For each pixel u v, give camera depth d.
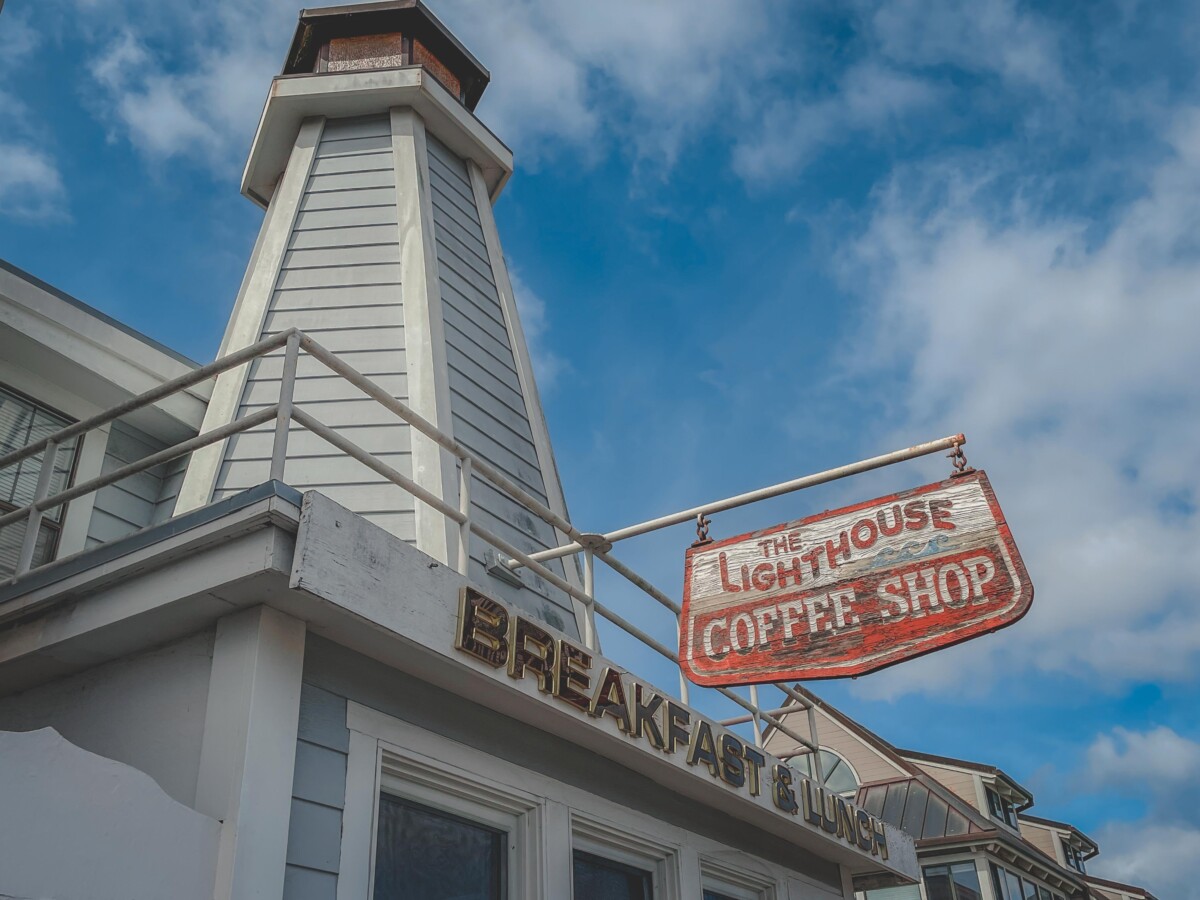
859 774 24.14
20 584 5.26
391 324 9.40
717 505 6.61
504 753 5.82
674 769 6.71
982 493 5.61
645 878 6.90
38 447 5.77
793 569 5.97
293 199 10.61
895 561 5.67
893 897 21.52
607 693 6.20
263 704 4.54
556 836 5.94
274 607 4.75
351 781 4.89
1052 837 27.75
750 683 5.76
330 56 12.89
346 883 4.67
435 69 13.11
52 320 7.75
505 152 12.38
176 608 4.76
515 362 10.36
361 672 5.18
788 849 8.43
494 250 11.27
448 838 5.59
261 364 8.95
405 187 10.61
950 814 22.19
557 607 8.48
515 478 9.14
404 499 7.98
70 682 5.25
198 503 7.84
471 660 5.29
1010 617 5.19
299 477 8.06
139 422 8.42
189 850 4.10
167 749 4.65
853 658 5.52
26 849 3.67
